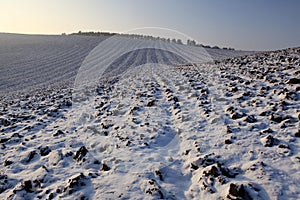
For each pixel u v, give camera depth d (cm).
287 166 432
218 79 1220
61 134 745
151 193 412
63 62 4122
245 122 630
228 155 498
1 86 2484
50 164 555
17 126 868
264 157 469
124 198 406
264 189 384
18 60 4344
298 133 528
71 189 438
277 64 1368
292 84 886
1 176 507
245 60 1841
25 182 468
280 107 679
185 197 409
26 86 2433
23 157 596
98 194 421
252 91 901
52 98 1383
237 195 371
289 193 372
